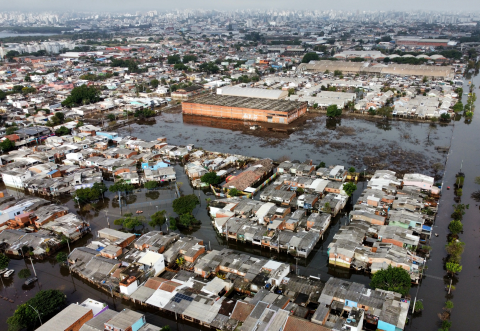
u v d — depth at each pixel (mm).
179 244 104688
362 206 123000
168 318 83188
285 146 196250
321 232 111500
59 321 75688
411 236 104000
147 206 135250
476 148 186500
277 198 132625
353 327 70188
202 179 148250
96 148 191750
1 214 121250
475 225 117438
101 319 76750
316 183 140750
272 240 106062
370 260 96688
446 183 147000
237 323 76125
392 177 143500
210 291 85875
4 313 85375
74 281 97188
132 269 92125
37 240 108938
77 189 140250
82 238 116625
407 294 86000
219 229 115688
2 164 171750
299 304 80812
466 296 87938
